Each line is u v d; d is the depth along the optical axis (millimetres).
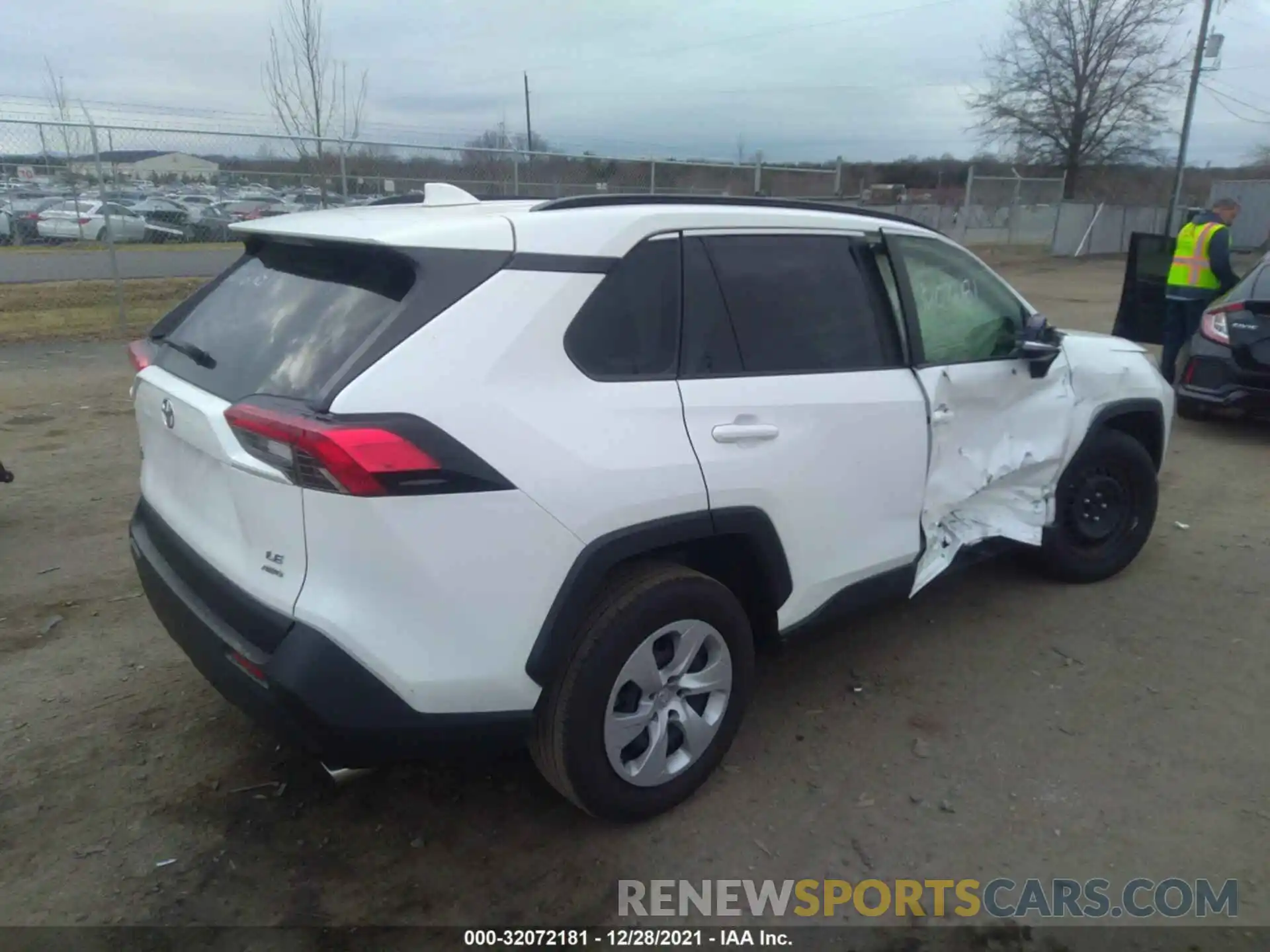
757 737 3445
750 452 2938
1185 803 3090
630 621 2699
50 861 2779
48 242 14367
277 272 2930
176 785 3127
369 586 2332
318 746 2428
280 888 2697
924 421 3510
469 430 2391
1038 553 4582
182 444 2834
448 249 2496
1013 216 27297
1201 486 6387
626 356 2744
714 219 3004
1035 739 3441
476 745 2600
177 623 2791
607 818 2859
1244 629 4285
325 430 2244
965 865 2816
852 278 3408
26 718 3477
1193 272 8516
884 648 4109
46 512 5520
